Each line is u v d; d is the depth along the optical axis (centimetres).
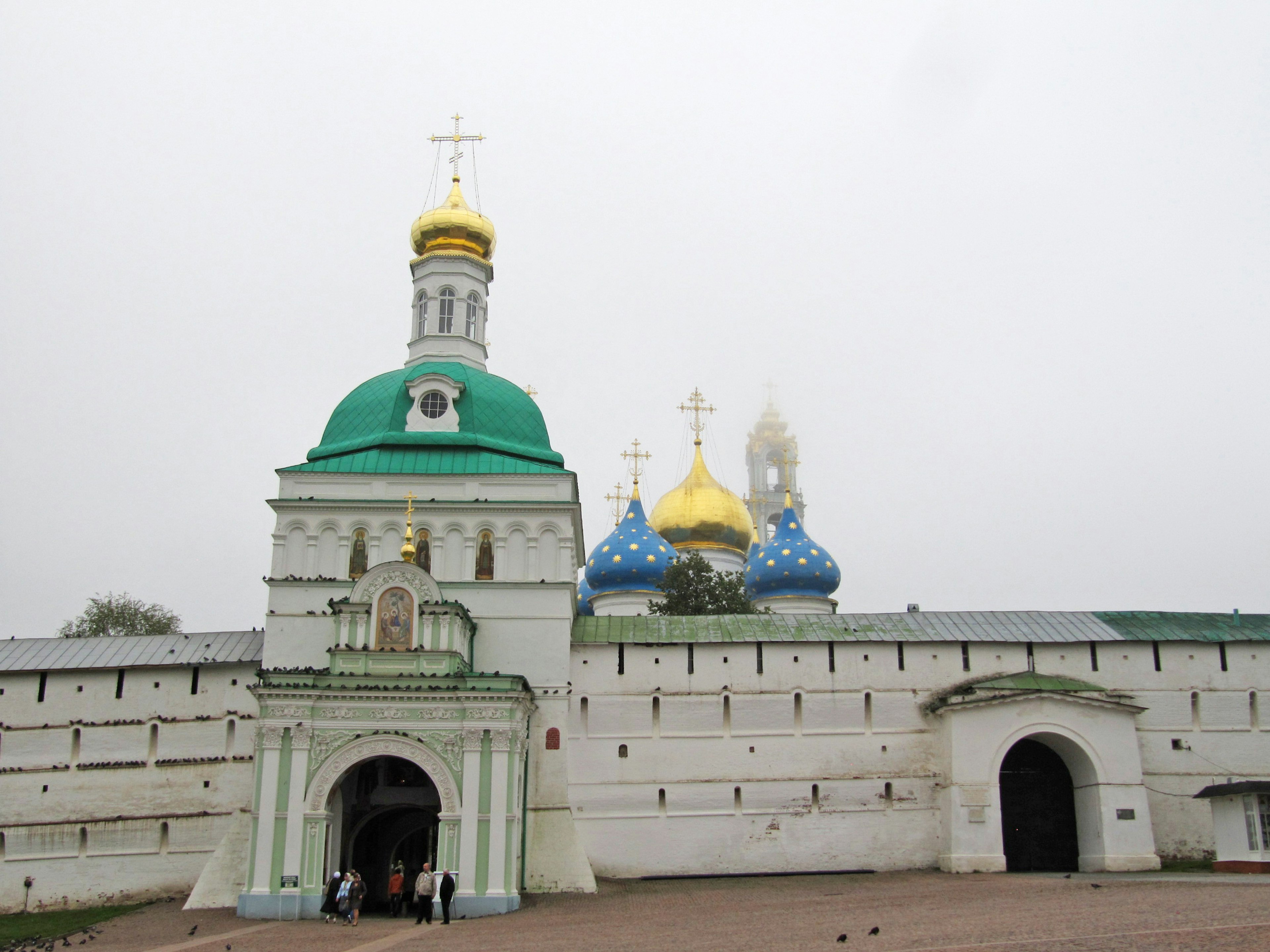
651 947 3102
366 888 5484
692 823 5722
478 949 3275
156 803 5481
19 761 5559
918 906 3944
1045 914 3384
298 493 5722
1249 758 5909
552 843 5300
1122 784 5538
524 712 5112
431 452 5888
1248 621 6281
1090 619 6272
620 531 8731
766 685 5934
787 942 3070
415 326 6700
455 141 7081
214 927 4334
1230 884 4216
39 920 5100
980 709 5650
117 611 8712
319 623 5516
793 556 8488
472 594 5603
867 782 5803
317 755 4669
